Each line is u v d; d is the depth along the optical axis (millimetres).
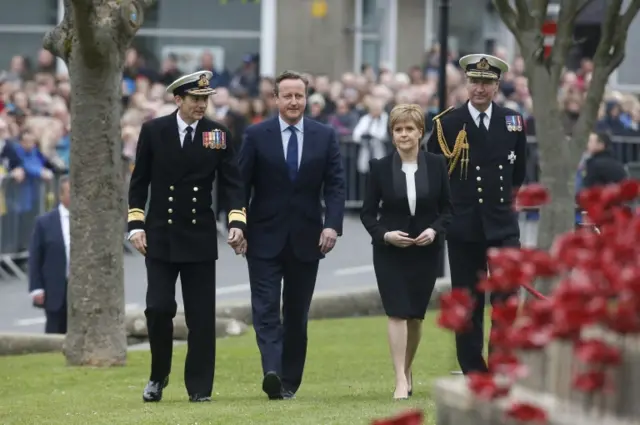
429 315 47969
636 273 12867
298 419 25406
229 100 70875
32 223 61031
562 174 42406
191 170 29797
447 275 55406
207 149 29875
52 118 63344
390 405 27719
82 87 38406
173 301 29969
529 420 13594
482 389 13805
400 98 70750
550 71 42094
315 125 31438
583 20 81625
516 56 88562
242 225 30047
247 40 92688
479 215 31250
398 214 30312
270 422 25172
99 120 38531
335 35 92250
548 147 42375
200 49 92875
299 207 31109
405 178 30344
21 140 61188
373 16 92625
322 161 31203
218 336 45344
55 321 44250
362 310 49125
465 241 31312
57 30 38531
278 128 31203
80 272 39031
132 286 57062
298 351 31500
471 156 31438
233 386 33906
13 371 37875
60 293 44188
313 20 92188
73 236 39062
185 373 30562
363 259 62406
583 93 70875
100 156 38688
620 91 71188
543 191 15148
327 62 92312
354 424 24406
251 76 82250
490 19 93250
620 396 13531
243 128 69312
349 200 71438
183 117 29969
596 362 13273
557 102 42188
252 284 31062
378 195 30641
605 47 41656
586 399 13875
